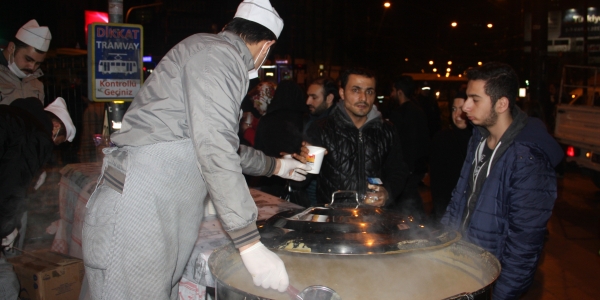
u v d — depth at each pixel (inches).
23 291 103.8
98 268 61.1
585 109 281.1
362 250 54.0
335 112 111.4
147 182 59.4
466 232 81.4
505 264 75.0
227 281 61.6
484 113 79.2
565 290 160.2
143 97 61.4
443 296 58.0
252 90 204.2
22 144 98.2
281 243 57.3
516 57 899.4
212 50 58.8
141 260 59.6
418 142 177.0
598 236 219.5
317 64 869.8
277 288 54.2
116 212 59.9
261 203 99.3
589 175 286.5
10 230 103.7
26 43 141.3
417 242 56.7
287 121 139.0
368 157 108.2
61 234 132.1
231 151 55.1
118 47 151.2
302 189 125.4
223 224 55.3
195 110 55.5
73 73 193.6
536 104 275.6
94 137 158.4
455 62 1508.4
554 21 1043.9
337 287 60.8
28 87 148.0
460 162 141.6
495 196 77.5
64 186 131.0
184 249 65.1
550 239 215.9
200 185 63.1
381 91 836.0
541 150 75.5
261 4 64.5
